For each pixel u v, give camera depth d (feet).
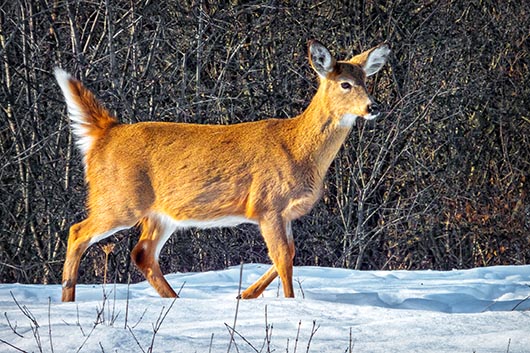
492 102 215.31
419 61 204.74
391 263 204.03
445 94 201.26
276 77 196.54
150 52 183.32
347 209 201.67
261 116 194.49
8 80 179.11
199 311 75.92
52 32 185.78
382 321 70.85
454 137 207.51
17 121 179.63
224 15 189.37
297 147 96.89
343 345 62.23
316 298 98.07
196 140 98.43
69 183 178.81
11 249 181.47
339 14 202.39
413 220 203.51
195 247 183.62
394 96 205.46
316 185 97.71
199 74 186.91
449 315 72.23
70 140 179.32
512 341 62.85
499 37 212.43
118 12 187.93
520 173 214.07
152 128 100.17
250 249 184.96
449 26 205.67
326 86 97.55
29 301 95.45
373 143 201.98
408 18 205.67
